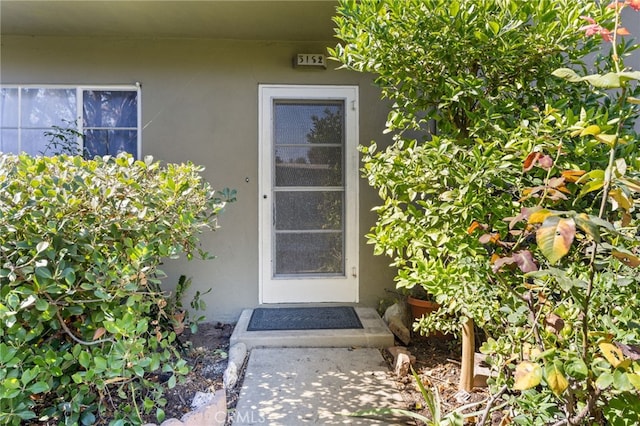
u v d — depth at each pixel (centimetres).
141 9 295
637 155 171
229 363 257
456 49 206
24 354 163
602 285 125
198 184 250
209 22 318
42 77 346
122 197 206
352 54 221
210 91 356
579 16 192
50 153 348
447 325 227
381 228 241
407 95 241
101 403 186
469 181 171
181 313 273
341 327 313
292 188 364
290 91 360
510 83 221
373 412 181
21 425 182
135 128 356
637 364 97
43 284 162
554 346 121
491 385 159
